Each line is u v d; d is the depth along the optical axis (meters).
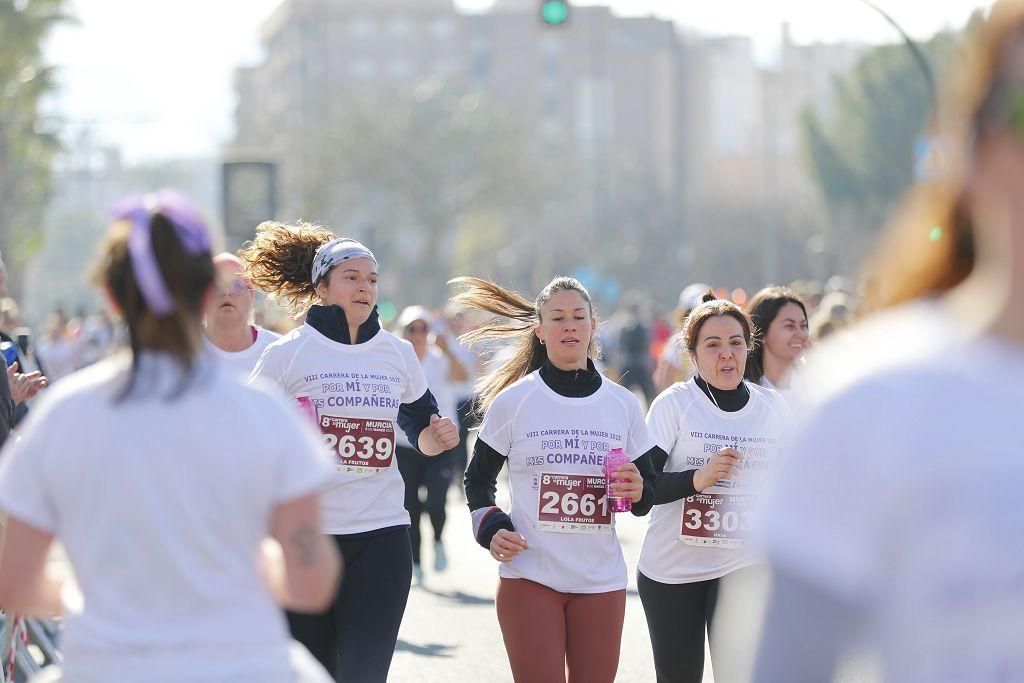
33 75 67.56
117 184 136.25
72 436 4.20
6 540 4.28
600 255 136.50
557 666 8.55
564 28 24.92
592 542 8.70
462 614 15.02
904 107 96.88
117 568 4.13
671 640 9.09
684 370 11.29
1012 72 2.60
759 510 2.77
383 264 118.19
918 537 2.58
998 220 2.67
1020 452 2.54
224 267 10.42
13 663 10.54
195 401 4.20
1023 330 2.63
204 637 4.10
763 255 123.56
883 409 2.62
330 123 100.69
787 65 171.00
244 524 4.19
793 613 2.67
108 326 32.53
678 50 191.62
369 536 8.86
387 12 188.38
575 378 8.92
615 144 179.62
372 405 9.02
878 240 3.10
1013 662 2.54
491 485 9.01
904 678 2.61
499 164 102.88
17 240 77.12
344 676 8.70
